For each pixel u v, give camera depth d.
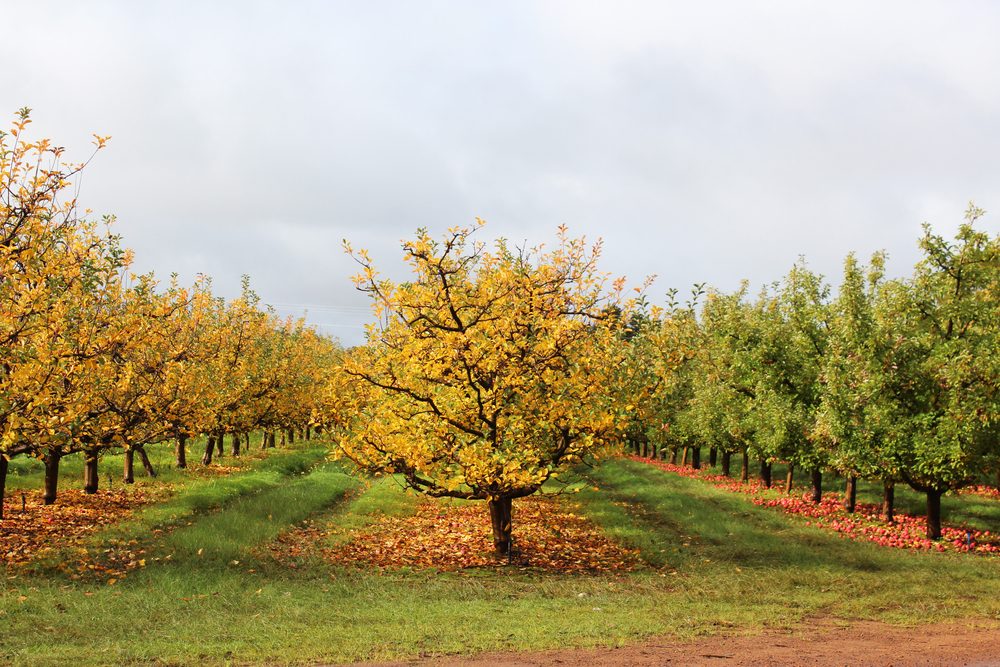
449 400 15.80
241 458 38.38
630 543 18.02
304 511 21.72
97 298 17.20
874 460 19.72
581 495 27.44
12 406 13.38
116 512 20.44
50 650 8.59
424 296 14.92
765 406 27.06
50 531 17.05
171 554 14.85
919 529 20.42
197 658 8.31
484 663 7.93
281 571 14.14
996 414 17.34
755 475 39.69
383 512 22.83
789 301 27.55
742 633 9.58
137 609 10.79
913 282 21.08
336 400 15.95
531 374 15.30
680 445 44.97
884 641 9.03
